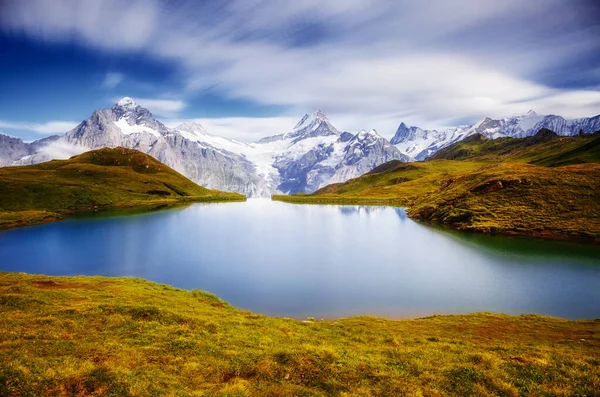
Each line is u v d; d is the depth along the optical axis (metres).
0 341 24.53
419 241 126.62
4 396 17.44
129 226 170.75
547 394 20.50
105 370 20.86
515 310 57.69
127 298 39.53
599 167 156.25
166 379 21.11
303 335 33.00
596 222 114.00
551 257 91.25
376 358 26.05
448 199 176.50
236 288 74.31
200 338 28.62
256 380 22.11
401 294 68.62
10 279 48.59
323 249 116.81
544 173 160.88
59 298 37.34
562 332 38.31
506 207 142.00
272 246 122.69
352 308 61.69
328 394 20.72
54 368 20.61
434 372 23.41
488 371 23.28
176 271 88.50
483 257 95.00
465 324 42.75
